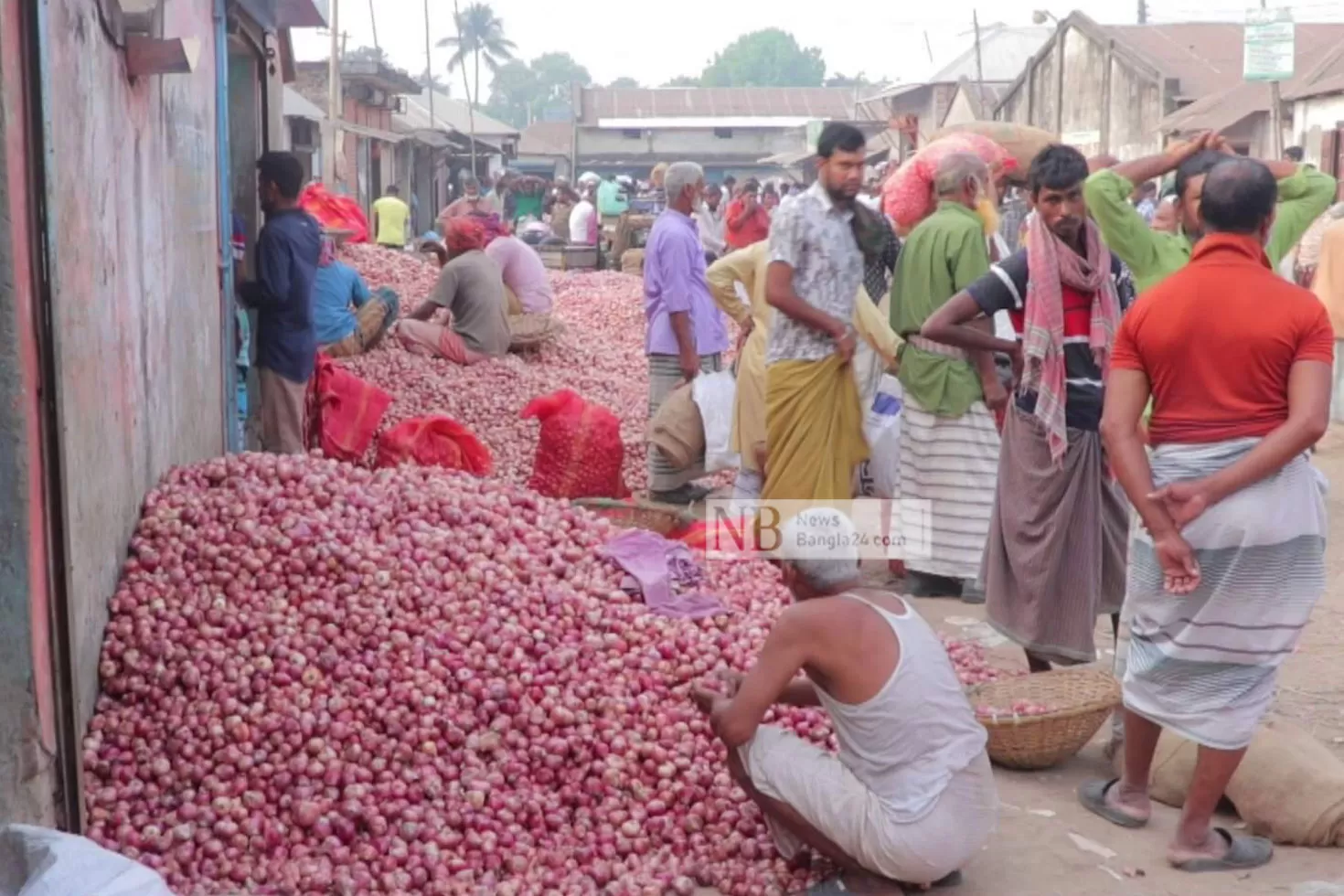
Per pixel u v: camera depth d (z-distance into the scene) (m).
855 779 4.14
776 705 4.96
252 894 4.04
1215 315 4.16
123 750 4.53
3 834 3.50
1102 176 5.37
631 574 5.81
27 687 3.73
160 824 4.29
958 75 46.66
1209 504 4.14
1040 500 5.57
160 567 5.14
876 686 4.04
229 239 8.06
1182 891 4.25
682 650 5.27
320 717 4.57
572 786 4.63
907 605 4.21
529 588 5.46
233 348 8.16
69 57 4.24
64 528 3.93
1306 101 26.84
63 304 4.09
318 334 10.19
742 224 13.25
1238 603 4.22
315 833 4.27
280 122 10.91
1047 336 5.46
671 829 4.51
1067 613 5.61
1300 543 4.20
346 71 31.86
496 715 4.79
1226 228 4.22
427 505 5.88
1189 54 34.41
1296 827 4.52
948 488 6.94
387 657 4.89
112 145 4.91
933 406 6.88
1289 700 5.85
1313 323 4.10
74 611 4.09
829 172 6.17
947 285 6.70
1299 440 4.06
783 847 4.37
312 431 8.26
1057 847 4.55
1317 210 5.52
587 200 29.84
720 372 8.68
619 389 11.18
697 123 60.53
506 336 11.25
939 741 4.06
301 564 5.18
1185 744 4.89
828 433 6.39
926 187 8.74
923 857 4.05
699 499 8.59
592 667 5.06
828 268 6.22
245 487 5.65
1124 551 5.71
